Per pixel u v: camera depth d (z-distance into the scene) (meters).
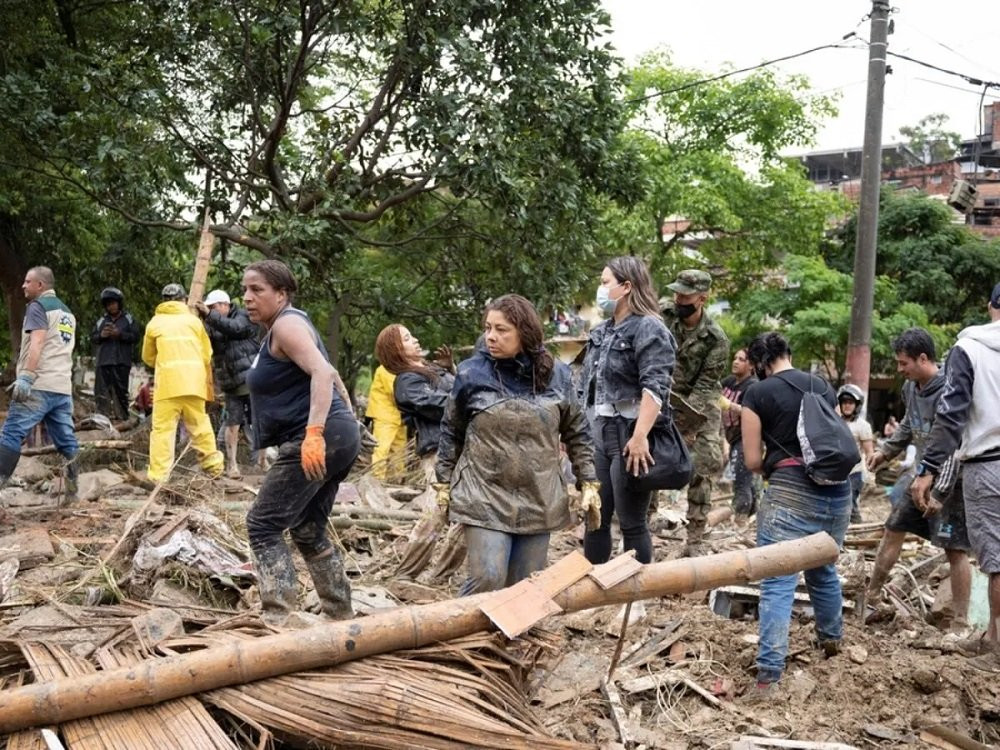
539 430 4.33
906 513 5.85
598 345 5.65
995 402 5.00
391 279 15.94
